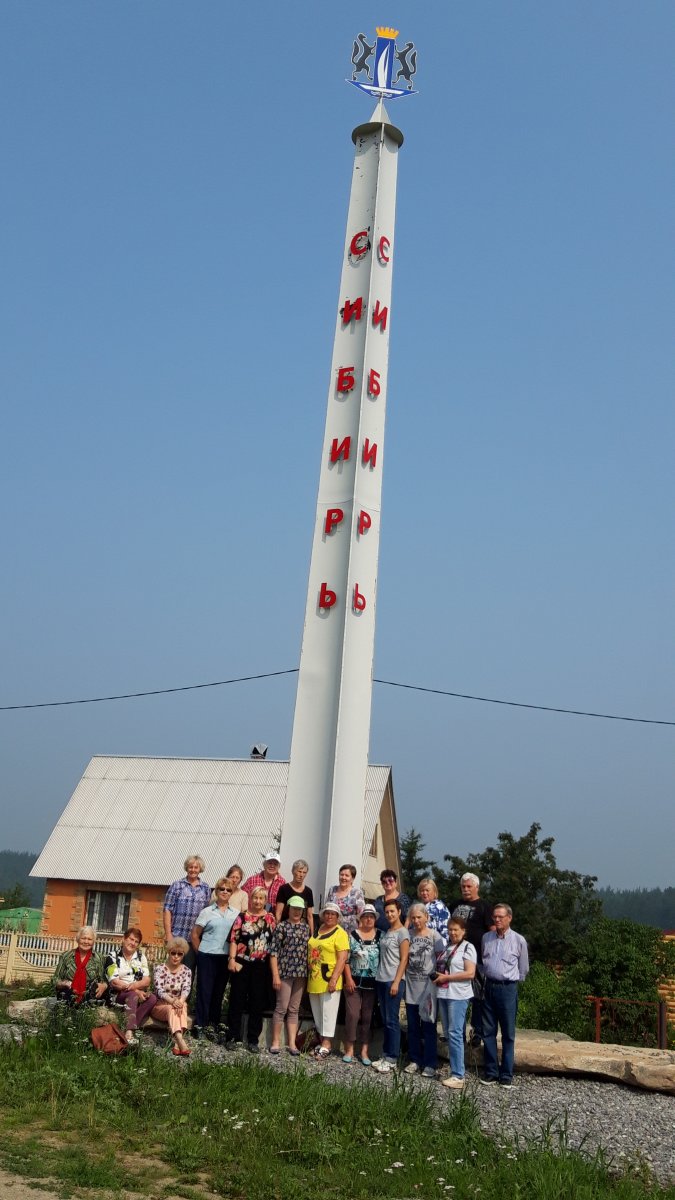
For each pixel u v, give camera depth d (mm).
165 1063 12305
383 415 18000
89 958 14242
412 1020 13773
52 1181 8562
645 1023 20250
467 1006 13477
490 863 42469
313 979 14078
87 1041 12797
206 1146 9812
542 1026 20594
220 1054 13352
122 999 13906
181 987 13539
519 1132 11539
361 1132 10734
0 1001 20141
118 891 37062
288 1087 11703
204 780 40156
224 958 14133
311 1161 9859
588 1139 11586
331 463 17719
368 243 18375
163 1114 10703
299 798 16625
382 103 19125
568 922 39438
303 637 17203
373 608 17391
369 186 18688
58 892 37438
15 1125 10023
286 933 13969
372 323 18094
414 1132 10867
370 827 35844
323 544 17453
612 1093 13664
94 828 38750
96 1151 9477
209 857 37000
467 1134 10969
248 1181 9023
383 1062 13625
